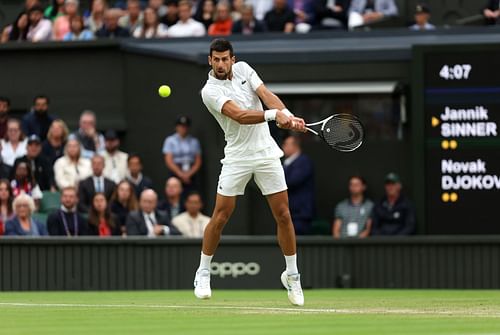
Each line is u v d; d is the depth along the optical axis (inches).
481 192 1279.5
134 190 1293.1
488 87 1280.8
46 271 1175.0
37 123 1344.7
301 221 1294.3
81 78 1448.1
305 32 1385.3
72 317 677.3
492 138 1278.3
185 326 597.3
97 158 1261.1
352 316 674.8
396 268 1210.6
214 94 762.8
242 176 776.9
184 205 1304.1
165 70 1406.3
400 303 844.0
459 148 1282.0
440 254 1210.0
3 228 1204.5
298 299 789.2
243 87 770.8
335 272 1208.2
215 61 760.3
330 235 1332.4
